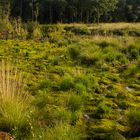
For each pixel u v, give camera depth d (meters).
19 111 5.21
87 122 5.70
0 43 14.79
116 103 6.72
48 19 70.62
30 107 5.64
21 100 5.69
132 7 74.56
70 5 69.62
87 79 7.83
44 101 6.18
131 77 8.84
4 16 21.56
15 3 68.38
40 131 4.84
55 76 8.68
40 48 13.56
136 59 11.11
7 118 5.08
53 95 6.93
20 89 6.51
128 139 5.04
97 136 5.08
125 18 73.69
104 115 6.01
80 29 29.12
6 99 5.47
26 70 9.24
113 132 5.12
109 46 12.38
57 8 70.25
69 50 11.77
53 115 5.54
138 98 7.03
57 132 4.69
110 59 10.83
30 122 5.07
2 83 6.20
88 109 6.29
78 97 6.35
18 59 10.89
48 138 4.60
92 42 13.77
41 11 69.12
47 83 7.62
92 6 65.38
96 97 7.05
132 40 13.67
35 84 7.75
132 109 6.02
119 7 73.88
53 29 22.81
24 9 69.31
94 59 10.59
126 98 7.00
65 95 6.77
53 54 12.03
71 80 7.59
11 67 8.98
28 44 14.71
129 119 5.64
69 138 4.62
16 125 5.00
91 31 27.41
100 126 5.50
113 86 7.88
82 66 10.14
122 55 11.15
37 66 9.93
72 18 69.38
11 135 4.70
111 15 72.69
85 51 11.33
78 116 5.80
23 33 18.17
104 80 8.46
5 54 11.75
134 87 7.94
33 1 70.31
